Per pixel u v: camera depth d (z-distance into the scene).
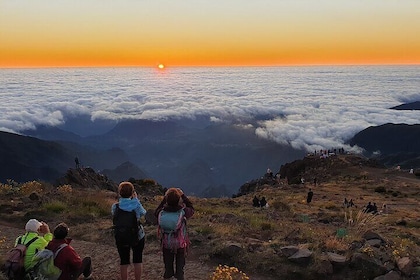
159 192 32.81
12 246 9.07
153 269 7.64
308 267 7.48
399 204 33.31
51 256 5.65
